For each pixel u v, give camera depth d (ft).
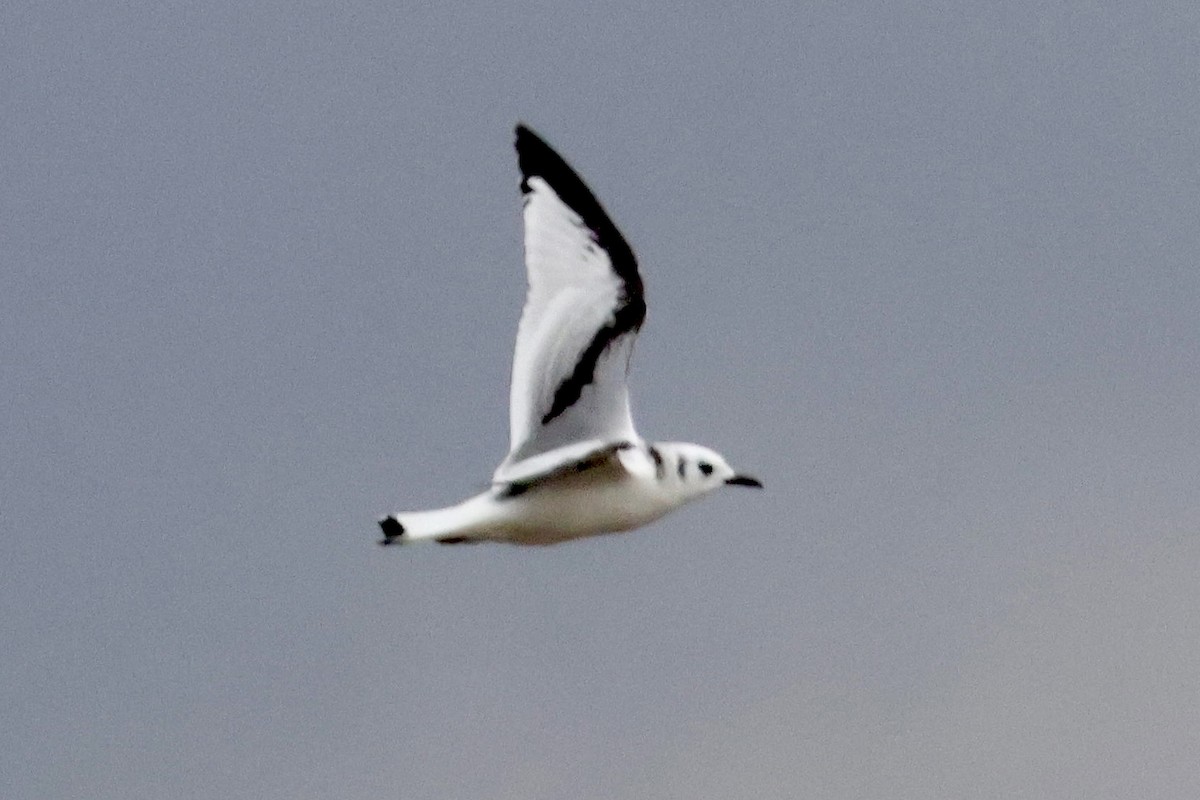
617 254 80.43
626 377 80.07
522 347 80.74
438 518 79.87
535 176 81.51
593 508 81.10
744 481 83.15
